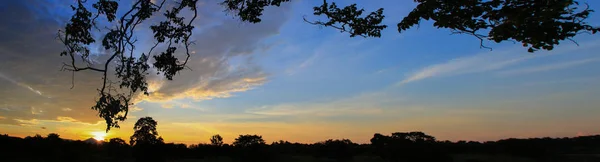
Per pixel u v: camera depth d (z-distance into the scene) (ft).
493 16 16.19
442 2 16.98
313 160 284.00
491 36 16.94
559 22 14.61
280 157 287.48
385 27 25.72
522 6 15.26
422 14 17.95
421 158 212.84
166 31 27.09
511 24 15.52
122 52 23.85
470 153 297.94
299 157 309.63
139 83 25.11
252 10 28.35
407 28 19.19
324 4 25.48
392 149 228.43
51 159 191.01
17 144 190.49
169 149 256.73
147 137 228.22
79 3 22.86
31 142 196.65
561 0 13.92
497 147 291.38
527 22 15.06
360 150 325.21
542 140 321.73
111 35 23.21
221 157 299.17
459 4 16.60
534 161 247.91
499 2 15.89
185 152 297.74
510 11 15.30
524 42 16.15
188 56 27.81
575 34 14.79
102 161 211.61
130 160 231.30
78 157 204.54
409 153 217.36
